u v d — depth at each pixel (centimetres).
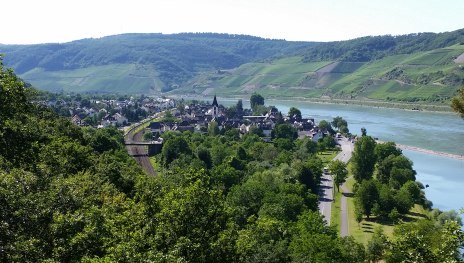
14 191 2920
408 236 2431
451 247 2295
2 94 3588
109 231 3031
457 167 18650
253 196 10325
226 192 12150
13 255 2530
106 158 8669
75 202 3444
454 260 2241
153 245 2781
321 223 8450
